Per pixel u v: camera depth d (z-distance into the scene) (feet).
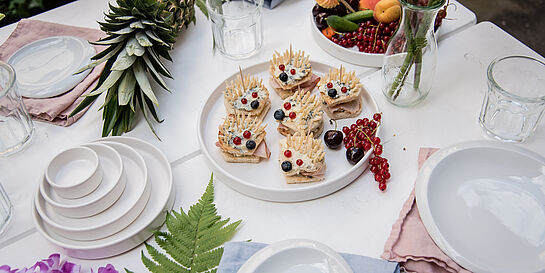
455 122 3.25
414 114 3.30
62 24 3.85
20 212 2.97
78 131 3.33
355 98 3.25
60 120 3.38
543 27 6.22
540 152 3.06
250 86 3.34
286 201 2.93
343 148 3.12
